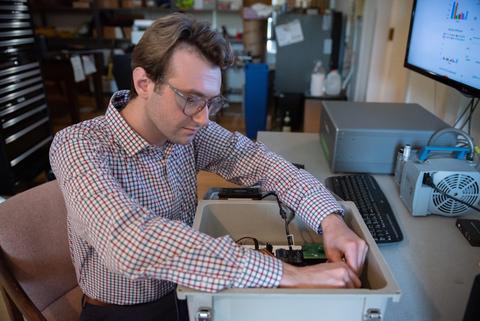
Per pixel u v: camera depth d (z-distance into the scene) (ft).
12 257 3.17
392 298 1.91
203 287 1.96
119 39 16.65
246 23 14.51
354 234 2.52
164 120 2.43
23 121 8.59
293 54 12.13
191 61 2.21
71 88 13.05
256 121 12.95
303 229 3.01
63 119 14.52
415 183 3.41
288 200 2.90
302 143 5.46
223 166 3.44
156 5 16.17
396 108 5.05
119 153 2.71
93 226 2.19
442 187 3.36
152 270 2.05
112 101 2.81
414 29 5.18
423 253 2.97
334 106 5.08
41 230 3.40
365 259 2.40
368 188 3.86
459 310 2.40
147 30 2.32
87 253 2.89
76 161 2.39
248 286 2.02
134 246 2.09
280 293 1.90
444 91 5.42
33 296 3.37
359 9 10.59
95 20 16.46
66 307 3.57
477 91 3.61
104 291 3.01
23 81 8.45
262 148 3.36
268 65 13.41
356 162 4.38
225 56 2.32
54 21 17.44
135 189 2.81
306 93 11.51
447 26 4.23
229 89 16.99
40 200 3.44
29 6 8.56
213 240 2.15
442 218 3.47
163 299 3.13
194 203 3.37
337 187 3.92
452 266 2.82
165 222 2.21
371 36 9.46
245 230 3.04
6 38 7.77
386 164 4.34
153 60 2.24
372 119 4.53
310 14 11.78
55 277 3.54
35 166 9.00
